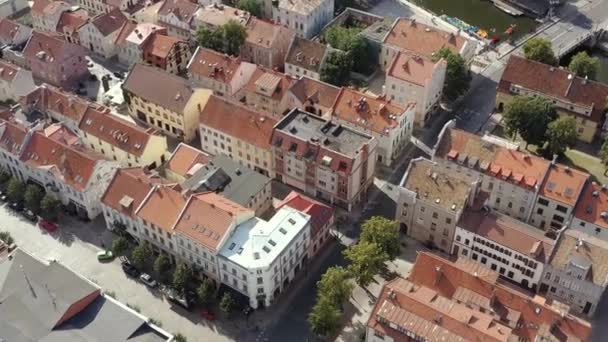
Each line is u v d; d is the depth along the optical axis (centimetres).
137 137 18750
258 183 17400
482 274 14500
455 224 16062
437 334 13025
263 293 15062
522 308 13800
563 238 15225
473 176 17612
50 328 13600
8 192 17938
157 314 15262
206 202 15438
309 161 17525
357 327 14938
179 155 18400
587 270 14650
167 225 15650
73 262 16550
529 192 16950
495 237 15650
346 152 17288
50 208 17338
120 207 16350
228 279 15288
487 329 13012
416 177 16550
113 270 16350
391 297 13688
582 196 16562
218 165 17812
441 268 14488
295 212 15775
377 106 19150
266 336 14800
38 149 18000
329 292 14438
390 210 17988
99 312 14038
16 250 15362
